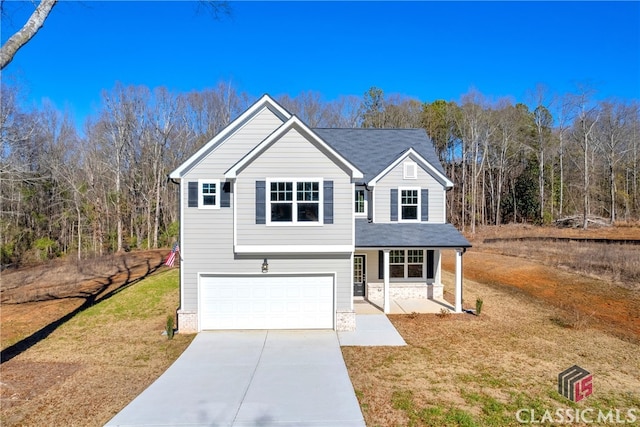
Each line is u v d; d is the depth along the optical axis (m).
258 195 14.09
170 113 43.44
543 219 47.62
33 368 11.13
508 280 22.81
